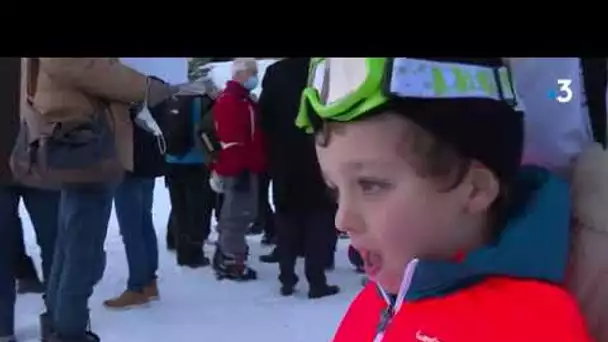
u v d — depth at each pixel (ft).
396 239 2.63
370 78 2.46
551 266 2.66
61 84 9.16
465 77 2.51
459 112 2.49
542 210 2.66
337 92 2.59
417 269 2.64
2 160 10.11
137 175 12.91
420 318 2.67
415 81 2.46
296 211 14.15
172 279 15.93
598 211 2.82
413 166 2.54
